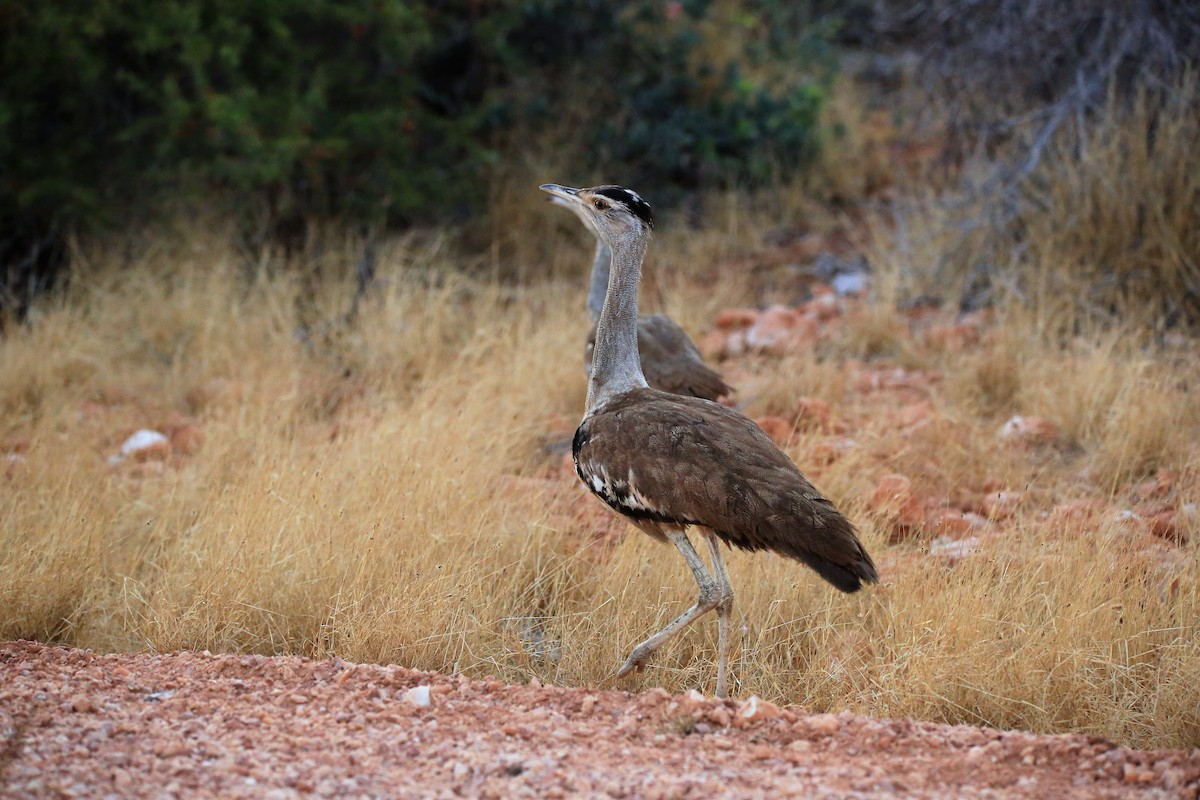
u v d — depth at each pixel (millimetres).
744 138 32719
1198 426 19641
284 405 20938
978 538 15641
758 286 28703
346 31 29875
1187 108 24500
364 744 10859
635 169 32281
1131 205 24406
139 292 26125
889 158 34094
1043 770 10539
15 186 26828
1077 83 26188
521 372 22141
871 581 11930
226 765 10289
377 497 16125
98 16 26359
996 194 26094
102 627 14820
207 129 27531
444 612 14008
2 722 11078
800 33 37844
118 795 9656
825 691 13438
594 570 15570
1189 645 12766
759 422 19781
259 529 15148
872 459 18547
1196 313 23719
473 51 32812
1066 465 19516
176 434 21172
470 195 30078
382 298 25953
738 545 12500
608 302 14219
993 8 28391
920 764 10688
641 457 12828
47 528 15836
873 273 28094
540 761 10453
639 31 33562
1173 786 10164
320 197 29172
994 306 25250
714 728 11445
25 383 22547
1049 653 12883
